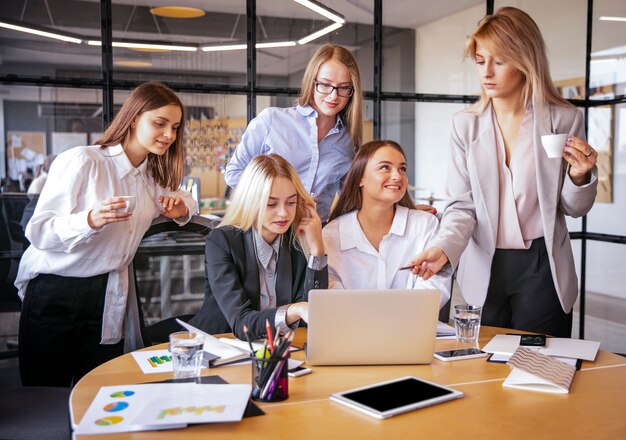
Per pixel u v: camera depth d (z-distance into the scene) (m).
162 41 3.30
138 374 1.70
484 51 2.41
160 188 2.69
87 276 2.49
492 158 2.49
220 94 3.45
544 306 2.51
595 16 4.10
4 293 3.11
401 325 1.78
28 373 2.51
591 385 1.64
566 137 2.22
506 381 1.63
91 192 2.48
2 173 3.09
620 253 4.09
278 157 2.29
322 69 2.79
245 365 1.79
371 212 2.50
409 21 3.78
